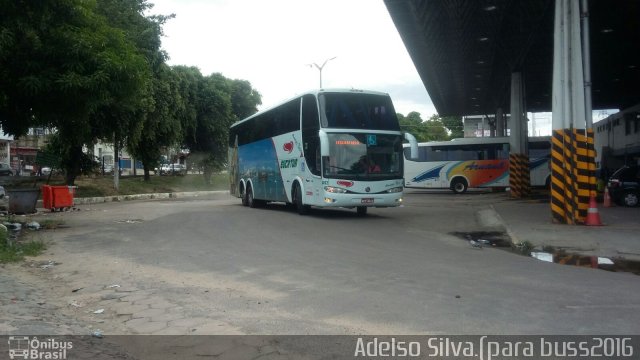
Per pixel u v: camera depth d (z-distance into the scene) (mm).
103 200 30281
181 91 37844
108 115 27391
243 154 25281
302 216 18562
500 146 36219
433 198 30984
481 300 6836
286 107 19953
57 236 14000
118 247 11961
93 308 6934
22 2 13867
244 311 6551
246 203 24562
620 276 8508
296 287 7754
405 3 18672
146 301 7164
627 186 21656
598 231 13508
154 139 34531
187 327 5969
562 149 15297
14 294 7344
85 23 15109
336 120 17188
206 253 10945
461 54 26109
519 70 29078
